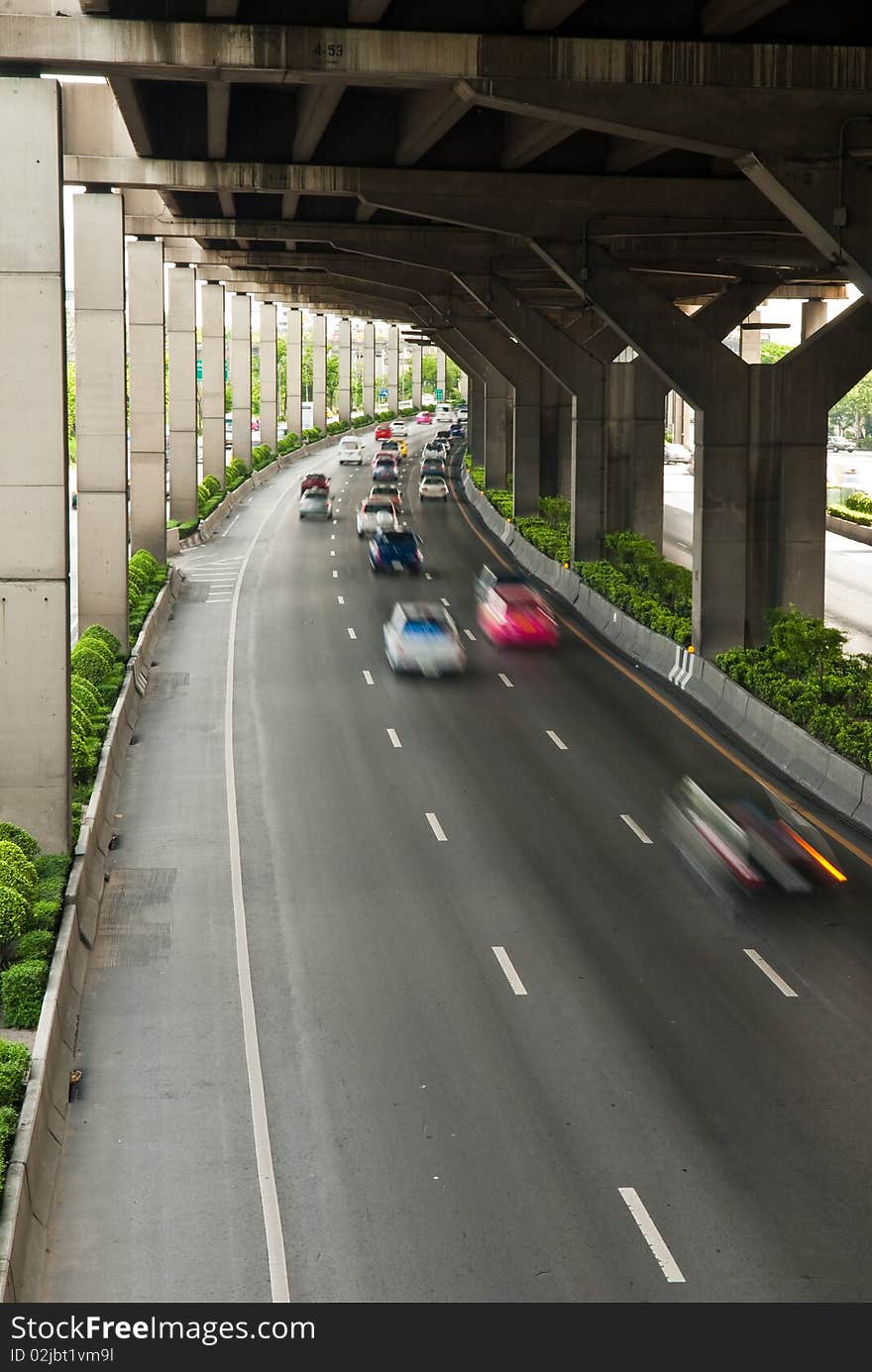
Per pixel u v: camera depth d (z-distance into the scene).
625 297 40.41
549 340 58.81
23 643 24.61
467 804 29.23
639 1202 15.12
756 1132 16.59
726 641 40.78
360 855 26.23
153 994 20.45
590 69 25.62
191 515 76.44
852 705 34.34
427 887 24.62
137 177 39.47
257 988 20.62
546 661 44.19
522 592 48.62
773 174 26.98
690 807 28.91
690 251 49.34
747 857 25.88
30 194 24.22
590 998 20.27
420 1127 16.70
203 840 27.12
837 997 20.36
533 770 31.81
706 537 40.44
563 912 23.47
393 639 42.88
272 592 57.19
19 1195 14.03
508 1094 17.52
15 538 24.45
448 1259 14.13
